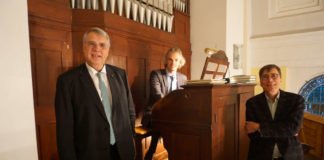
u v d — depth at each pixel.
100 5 2.31
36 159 1.45
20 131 1.36
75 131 1.37
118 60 2.51
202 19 3.96
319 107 3.31
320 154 2.39
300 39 3.43
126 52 2.62
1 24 1.27
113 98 1.46
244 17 4.02
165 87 2.35
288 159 1.58
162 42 3.23
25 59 1.39
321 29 3.25
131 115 1.68
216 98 1.56
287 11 3.60
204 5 3.92
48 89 1.97
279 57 3.67
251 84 1.97
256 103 1.76
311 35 3.32
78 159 1.35
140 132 2.09
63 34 2.10
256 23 3.93
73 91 1.35
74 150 1.33
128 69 2.67
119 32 2.48
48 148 1.97
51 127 2.00
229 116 1.76
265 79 1.71
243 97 1.90
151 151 2.26
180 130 1.71
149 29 2.94
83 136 1.34
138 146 2.19
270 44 3.75
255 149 1.71
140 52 2.84
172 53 2.36
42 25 1.92
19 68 1.35
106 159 1.39
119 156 1.44
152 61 3.07
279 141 1.63
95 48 1.39
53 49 2.01
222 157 1.67
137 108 2.83
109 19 2.33
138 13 2.80
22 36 1.37
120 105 1.49
